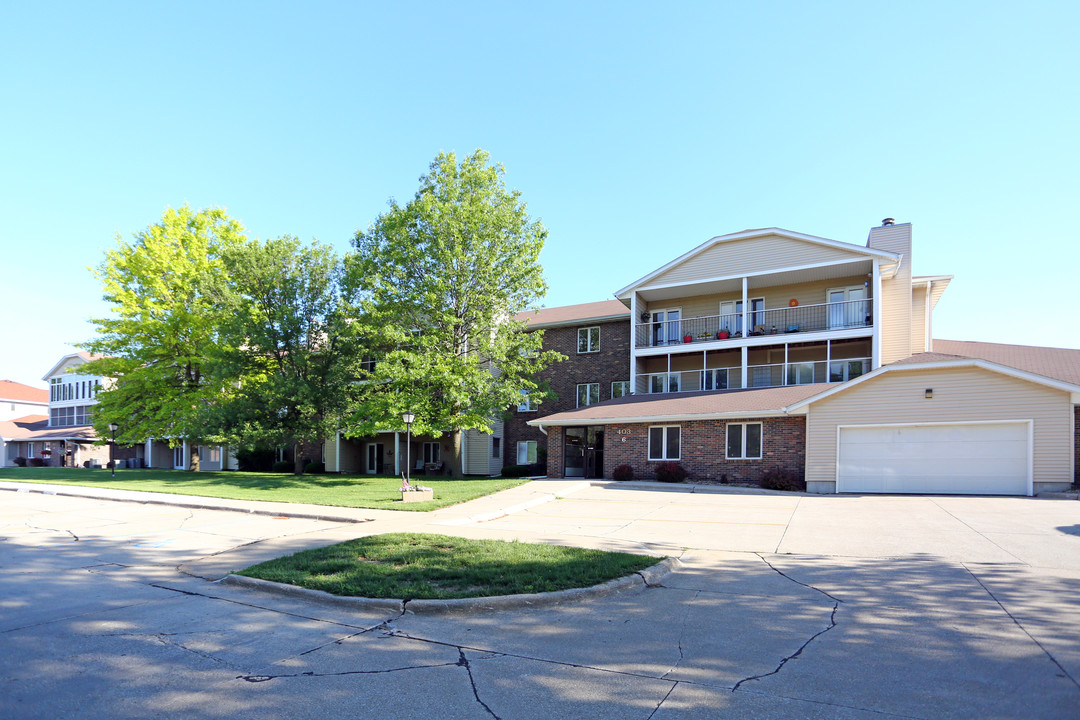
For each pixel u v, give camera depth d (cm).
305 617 673
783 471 1991
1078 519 1216
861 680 480
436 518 1412
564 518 1409
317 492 1998
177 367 2909
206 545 1110
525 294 2553
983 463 1722
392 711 437
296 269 2703
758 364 2667
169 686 482
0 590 795
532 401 2547
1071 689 456
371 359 3125
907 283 2539
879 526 1192
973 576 792
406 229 2425
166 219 2861
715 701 448
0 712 432
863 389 1873
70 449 4766
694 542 1077
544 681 490
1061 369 1892
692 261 2744
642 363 2958
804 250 2508
